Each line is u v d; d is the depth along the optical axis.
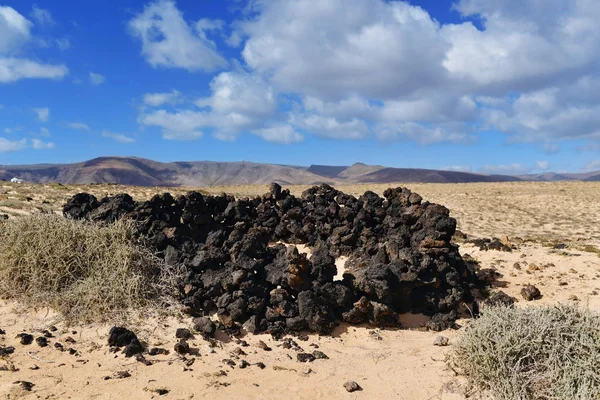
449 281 9.20
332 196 13.41
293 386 6.15
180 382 6.07
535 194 42.56
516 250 13.49
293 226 12.49
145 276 8.64
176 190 33.59
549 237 19.72
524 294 10.05
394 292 8.57
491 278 11.02
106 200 10.88
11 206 14.66
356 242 11.80
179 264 9.11
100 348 6.83
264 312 8.04
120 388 5.83
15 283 8.28
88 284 8.09
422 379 6.43
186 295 8.41
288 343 7.43
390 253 9.65
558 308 6.80
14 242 8.77
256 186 57.59
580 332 6.21
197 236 10.93
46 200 18.45
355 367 6.80
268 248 9.42
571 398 5.47
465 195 42.50
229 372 6.43
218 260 8.94
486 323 6.52
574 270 11.51
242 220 12.27
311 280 8.20
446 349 7.45
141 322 7.62
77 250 8.74
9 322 7.38
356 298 8.48
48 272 8.27
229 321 7.77
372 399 5.91
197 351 6.96
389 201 12.48
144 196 26.94
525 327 6.27
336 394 6.00
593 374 5.61
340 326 8.20
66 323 7.42
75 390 5.72
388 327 8.38
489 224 25.38
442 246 9.67
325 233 12.33
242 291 8.05
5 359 6.30
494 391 5.89
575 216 29.27
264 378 6.32
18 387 5.61
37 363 6.29
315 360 6.96
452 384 6.26
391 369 6.74
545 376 5.85
